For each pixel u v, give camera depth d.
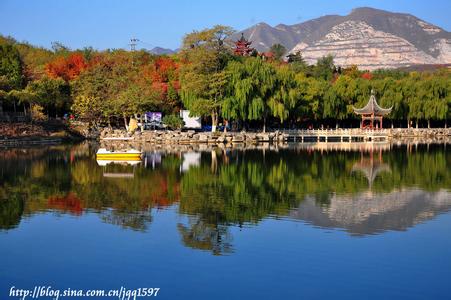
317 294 21.52
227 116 94.69
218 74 94.19
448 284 22.53
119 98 102.44
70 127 108.75
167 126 107.50
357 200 40.06
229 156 73.75
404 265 24.81
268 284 22.47
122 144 95.62
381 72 186.38
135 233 29.83
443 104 123.56
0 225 31.59
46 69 123.56
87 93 109.94
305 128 127.56
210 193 42.72
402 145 101.12
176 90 114.62
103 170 56.81
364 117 120.31
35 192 42.62
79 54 141.75
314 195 42.22
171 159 68.88
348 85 121.50
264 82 97.44
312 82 115.69
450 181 50.31
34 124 100.25
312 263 24.98
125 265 24.58
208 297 21.20
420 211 36.25
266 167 60.59
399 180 50.97
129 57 138.75
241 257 25.73
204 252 26.41
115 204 37.94
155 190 43.91
